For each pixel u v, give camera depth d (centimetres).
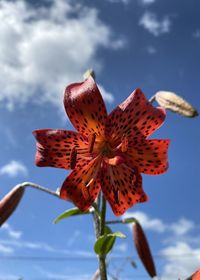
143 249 29
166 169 27
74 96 27
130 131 27
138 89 27
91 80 27
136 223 29
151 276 29
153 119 27
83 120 27
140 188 27
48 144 26
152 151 27
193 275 23
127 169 27
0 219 29
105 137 27
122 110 27
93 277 32
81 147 27
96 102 27
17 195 29
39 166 26
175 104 29
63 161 27
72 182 27
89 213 28
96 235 27
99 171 27
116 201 27
